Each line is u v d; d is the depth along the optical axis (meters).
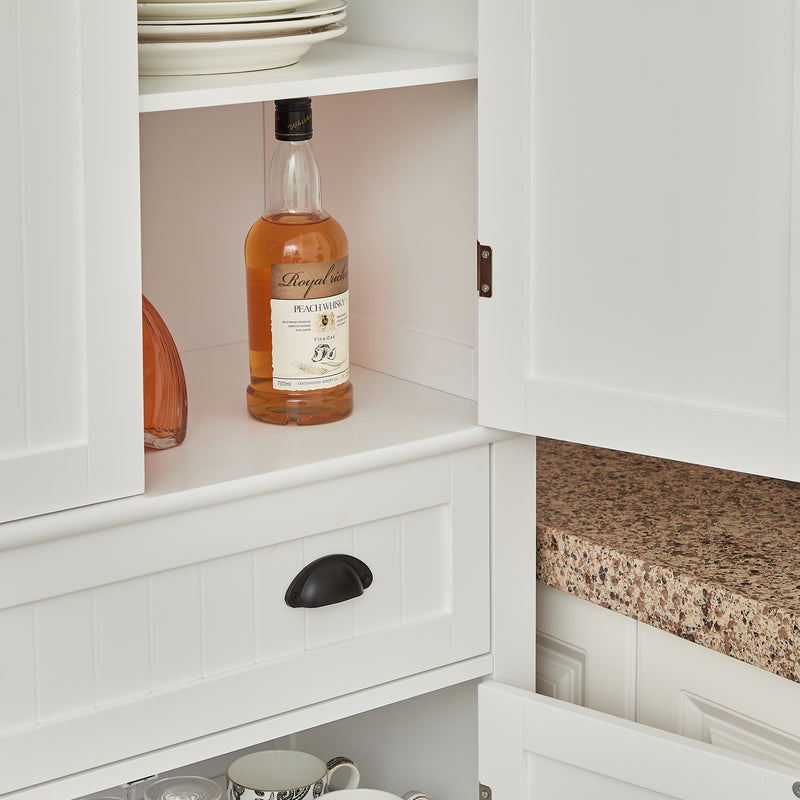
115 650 1.00
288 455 1.06
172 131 1.31
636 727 1.11
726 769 1.04
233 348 1.39
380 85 1.04
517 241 1.07
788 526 1.23
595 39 1.00
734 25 0.93
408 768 1.39
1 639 0.94
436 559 1.17
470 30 1.13
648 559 1.16
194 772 1.51
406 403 1.20
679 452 1.03
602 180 1.02
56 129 0.87
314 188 1.12
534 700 1.17
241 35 0.99
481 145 1.07
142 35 0.97
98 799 1.28
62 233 0.89
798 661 1.03
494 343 1.11
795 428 0.96
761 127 0.93
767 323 0.96
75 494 0.93
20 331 0.88
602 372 1.06
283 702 1.09
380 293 1.28
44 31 0.85
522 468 1.20
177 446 1.08
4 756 0.96
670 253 1.00
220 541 1.02
